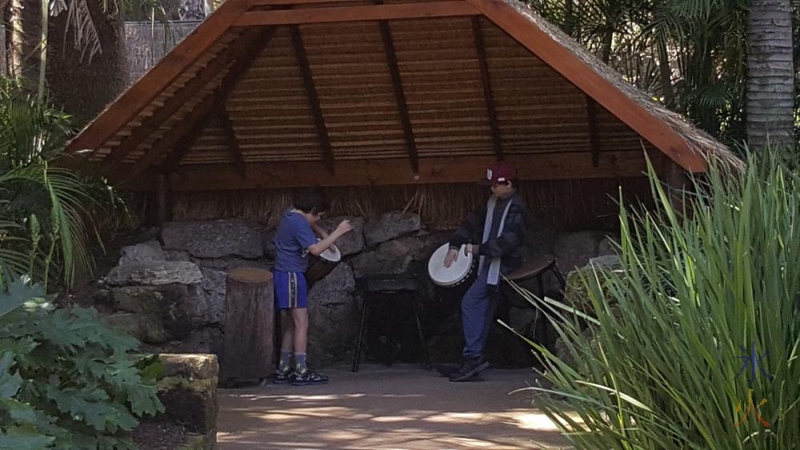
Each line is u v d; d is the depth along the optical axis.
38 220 6.39
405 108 9.62
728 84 9.96
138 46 13.91
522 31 7.18
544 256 9.32
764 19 8.90
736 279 2.81
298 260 8.48
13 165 6.55
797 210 3.09
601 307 3.17
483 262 8.44
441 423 6.46
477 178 10.12
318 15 7.17
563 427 3.24
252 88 9.48
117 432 4.45
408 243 10.30
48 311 4.26
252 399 7.57
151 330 8.12
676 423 2.94
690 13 9.11
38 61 9.73
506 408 7.04
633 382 2.99
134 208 10.03
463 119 9.72
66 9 9.47
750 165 3.18
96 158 7.91
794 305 2.92
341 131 9.95
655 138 7.18
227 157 10.22
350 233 10.34
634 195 10.09
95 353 4.28
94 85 10.36
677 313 2.88
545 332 9.61
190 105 9.25
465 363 8.54
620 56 11.16
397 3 7.80
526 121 9.66
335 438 5.98
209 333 9.07
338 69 9.24
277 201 10.46
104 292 8.17
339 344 10.12
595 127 9.56
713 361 2.79
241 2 7.26
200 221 10.16
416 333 10.10
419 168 10.19
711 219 3.10
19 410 3.36
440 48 8.89
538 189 10.30
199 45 7.32
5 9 9.45
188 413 4.86
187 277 8.40
